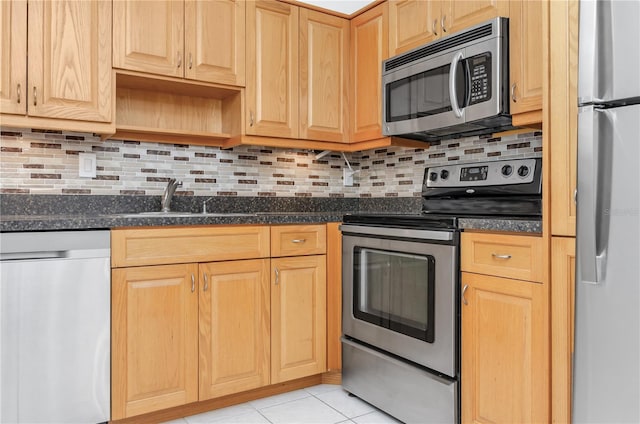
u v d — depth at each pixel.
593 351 1.30
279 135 2.64
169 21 2.32
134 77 2.28
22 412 1.75
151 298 1.99
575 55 1.47
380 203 3.08
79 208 2.37
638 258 1.21
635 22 1.20
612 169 1.25
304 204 3.07
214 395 2.14
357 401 2.34
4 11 1.95
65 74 2.06
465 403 1.84
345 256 2.44
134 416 2.02
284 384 2.44
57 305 1.80
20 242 1.73
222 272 2.16
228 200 2.79
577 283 1.32
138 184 2.54
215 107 2.76
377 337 2.22
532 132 2.24
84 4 2.11
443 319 1.89
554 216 1.54
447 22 2.25
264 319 2.28
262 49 2.59
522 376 1.64
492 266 1.74
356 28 2.84
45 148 2.30
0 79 1.94
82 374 1.85
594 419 1.30
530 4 1.91
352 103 2.87
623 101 1.24
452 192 2.38
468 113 2.10
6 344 1.72
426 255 1.97
